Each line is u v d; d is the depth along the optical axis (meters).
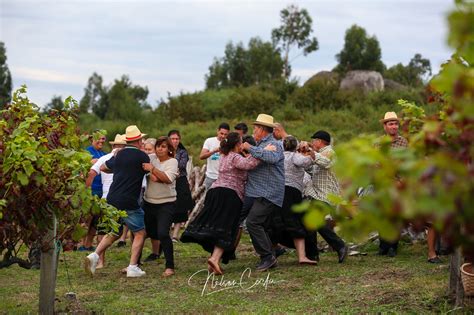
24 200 7.13
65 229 7.73
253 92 40.09
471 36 2.96
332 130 33.56
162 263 12.57
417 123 6.27
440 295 8.65
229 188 10.89
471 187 2.97
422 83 47.84
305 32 57.06
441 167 3.02
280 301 9.05
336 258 12.40
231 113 39.88
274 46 57.75
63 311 8.68
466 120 3.30
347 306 8.56
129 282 10.74
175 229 15.05
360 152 3.14
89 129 39.97
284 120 37.03
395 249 12.33
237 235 12.12
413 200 2.98
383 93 38.78
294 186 11.49
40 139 7.29
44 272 8.16
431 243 11.41
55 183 7.29
